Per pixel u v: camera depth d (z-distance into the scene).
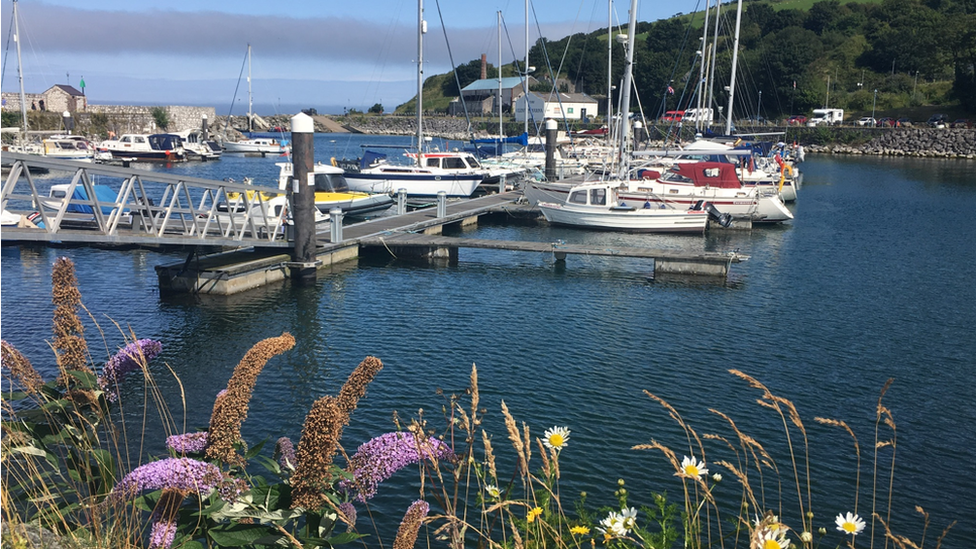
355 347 14.60
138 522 3.17
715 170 32.47
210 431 2.97
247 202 20.36
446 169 38.59
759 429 10.93
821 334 16.02
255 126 116.94
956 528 8.34
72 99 84.56
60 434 3.48
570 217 31.45
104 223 15.92
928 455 10.18
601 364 13.75
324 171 34.78
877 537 8.05
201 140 84.62
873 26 108.94
